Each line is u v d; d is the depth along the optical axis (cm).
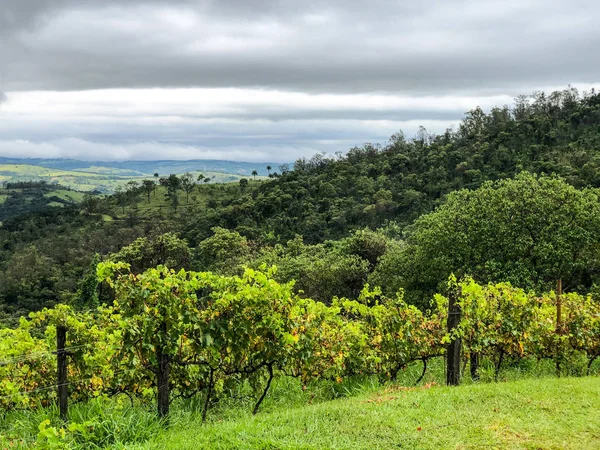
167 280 682
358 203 8662
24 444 623
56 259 9538
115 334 720
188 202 13875
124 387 795
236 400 839
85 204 14588
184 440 577
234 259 5775
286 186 10825
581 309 1121
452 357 886
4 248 11694
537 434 571
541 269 2681
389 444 548
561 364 1088
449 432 578
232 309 741
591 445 543
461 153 9844
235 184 15700
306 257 5009
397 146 12612
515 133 9819
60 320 752
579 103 10544
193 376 777
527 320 1025
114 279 709
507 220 2828
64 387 685
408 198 8112
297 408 729
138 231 10875
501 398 705
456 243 2894
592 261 2931
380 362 973
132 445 564
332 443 548
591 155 7138
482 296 1005
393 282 3406
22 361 778
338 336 941
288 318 805
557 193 2830
